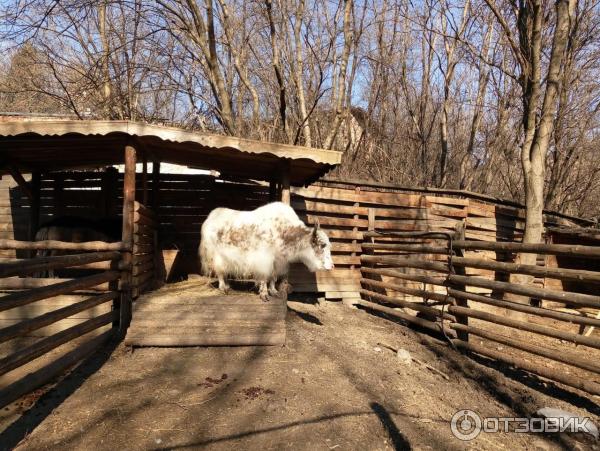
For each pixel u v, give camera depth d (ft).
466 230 32.37
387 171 51.78
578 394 16.72
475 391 16.03
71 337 13.98
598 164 58.23
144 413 12.05
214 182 27.63
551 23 39.93
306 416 12.41
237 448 10.77
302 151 19.43
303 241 19.17
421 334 22.40
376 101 54.60
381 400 13.96
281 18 40.24
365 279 27.76
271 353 16.80
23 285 17.15
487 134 58.70
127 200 18.33
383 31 51.44
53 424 11.30
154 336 16.60
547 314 16.46
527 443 12.69
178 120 41.91
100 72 38.40
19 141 19.38
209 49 33.19
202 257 20.80
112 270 17.40
